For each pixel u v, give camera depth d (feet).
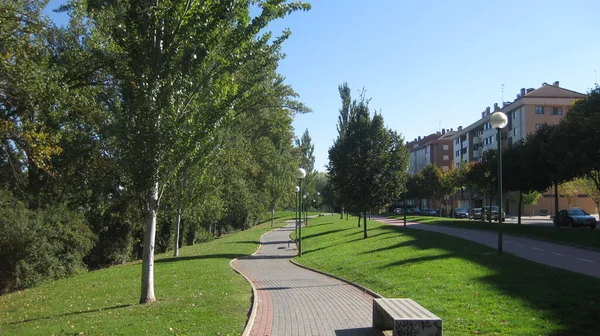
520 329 22.48
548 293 28.86
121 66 37.09
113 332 26.99
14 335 30.37
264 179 163.32
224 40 37.91
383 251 61.21
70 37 54.70
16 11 39.17
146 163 35.81
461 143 315.37
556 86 232.94
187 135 36.94
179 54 36.86
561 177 98.02
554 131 96.94
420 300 30.60
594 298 26.71
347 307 32.50
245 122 99.71
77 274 82.48
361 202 89.66
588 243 61.26
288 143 177.06
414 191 248.52
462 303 28.43
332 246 83.41
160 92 36.01
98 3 38.27
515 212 243.19
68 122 61.41
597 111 89.76
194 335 24.58
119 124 36.11
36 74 40.55
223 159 89.20
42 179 83.05
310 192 237.45
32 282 73.72
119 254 109.91
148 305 36.01
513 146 122.83
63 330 29.55
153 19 35.68
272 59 40.19
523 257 49.08
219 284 44.65
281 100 108.27
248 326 26.63
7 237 71.36
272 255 82.23
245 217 190.80
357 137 91.50
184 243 143.33
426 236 77.66
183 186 80.69
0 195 73.97
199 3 37.27
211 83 38.37
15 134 43.68
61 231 81.30
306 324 27.43
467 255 49.01
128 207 96.43
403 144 94.07
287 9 37.60
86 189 86.17
